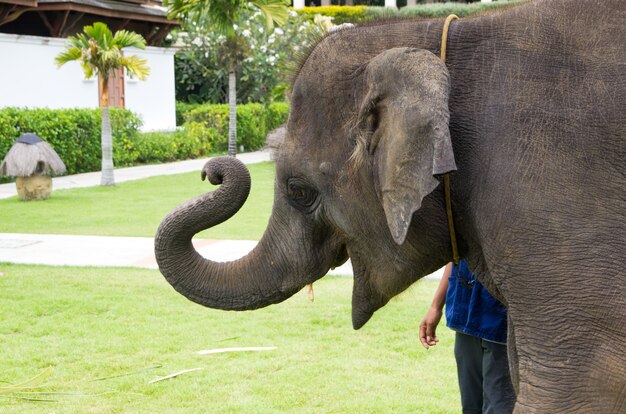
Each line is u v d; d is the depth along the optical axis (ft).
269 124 98.22
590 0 8.98
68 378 20.35
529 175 8.43
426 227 9.45
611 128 8.35
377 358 22.00
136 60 63.72
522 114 8.60
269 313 26.17
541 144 8.46
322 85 9.82
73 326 24.71
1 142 63.82
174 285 10.85
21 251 36.09
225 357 21.98
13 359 21.70
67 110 70.79
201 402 18.93
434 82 8.26
